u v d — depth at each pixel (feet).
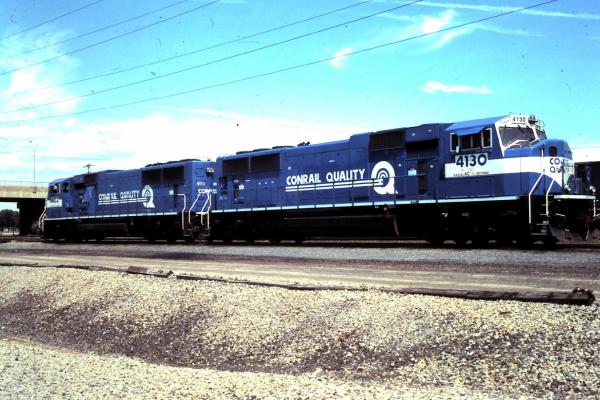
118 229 104.06
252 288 37.06
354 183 69.67
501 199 56.24
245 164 83.71
